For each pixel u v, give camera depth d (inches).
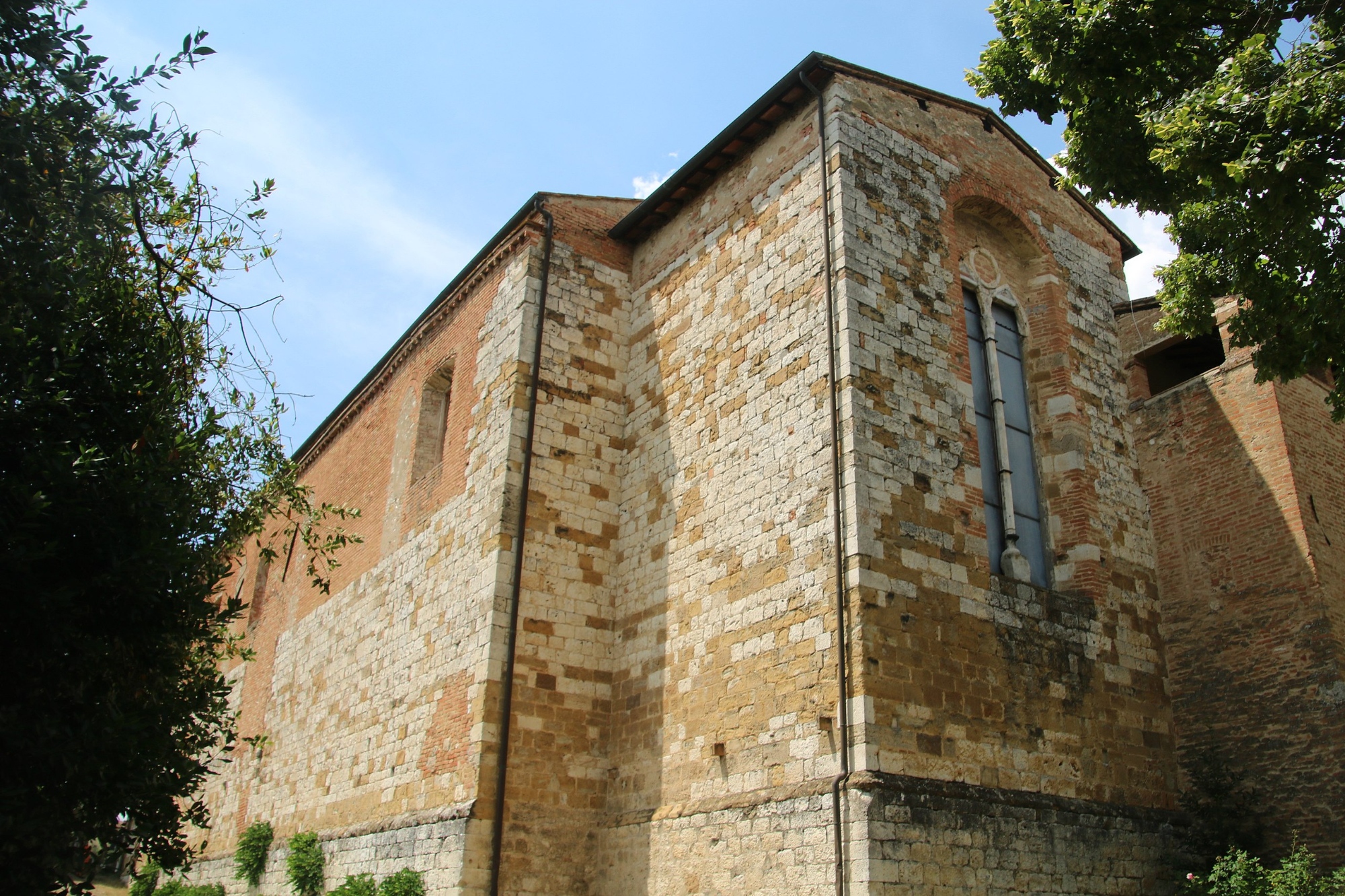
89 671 361.1
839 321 583.8
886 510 546.0
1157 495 714.2
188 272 425.4
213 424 434.9
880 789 475.8
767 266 660.1
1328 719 586.2
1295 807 584.4
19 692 346.0
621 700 668.1
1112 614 633.6
